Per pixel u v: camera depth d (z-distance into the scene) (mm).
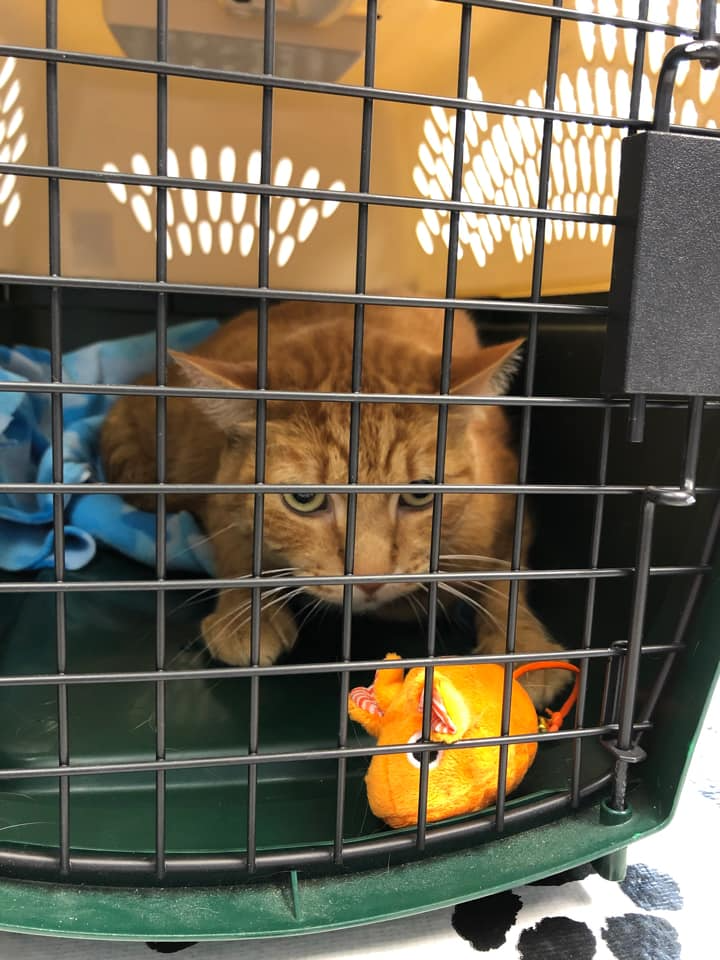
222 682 1019
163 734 628
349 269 1604
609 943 699
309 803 812
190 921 649
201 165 1534
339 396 594
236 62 1266
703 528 740
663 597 834
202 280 1607
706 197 597
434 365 1107
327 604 1172
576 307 629
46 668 1023
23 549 1264
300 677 1042
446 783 742
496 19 1188
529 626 1064
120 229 1567
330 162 1551
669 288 601
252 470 1113
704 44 583
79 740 888
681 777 736
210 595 1219
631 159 601
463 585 1154
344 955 682
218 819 784
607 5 965
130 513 1350
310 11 1201
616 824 745
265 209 552
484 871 704
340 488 608
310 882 692
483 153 1378
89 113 1479
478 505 1179
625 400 652
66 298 1589
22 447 1363
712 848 822
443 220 1497
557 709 930
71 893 662
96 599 1203
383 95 550
